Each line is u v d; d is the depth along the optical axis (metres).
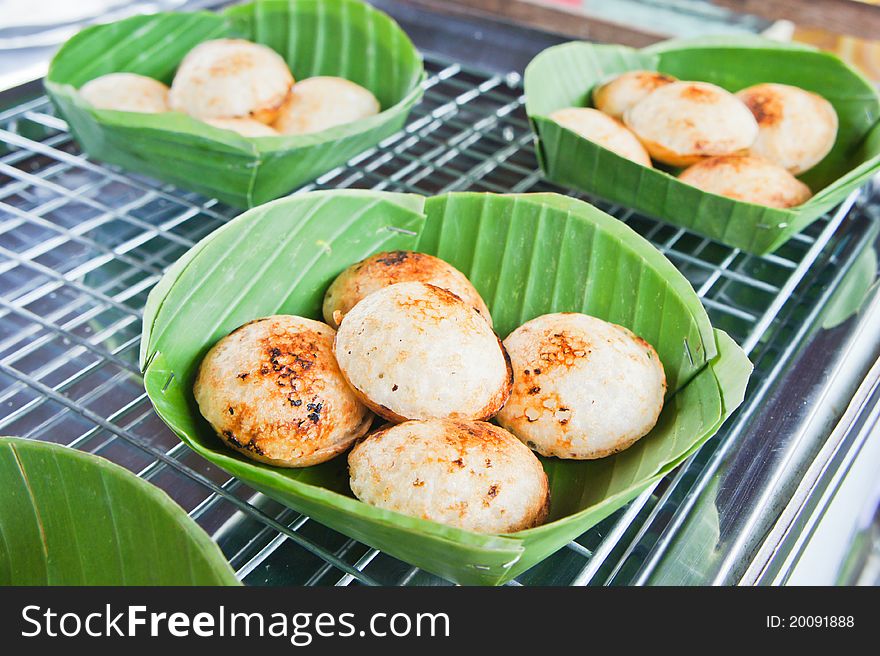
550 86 0.42
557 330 0.29
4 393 0.32
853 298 0.34
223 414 0.27
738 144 0.39
